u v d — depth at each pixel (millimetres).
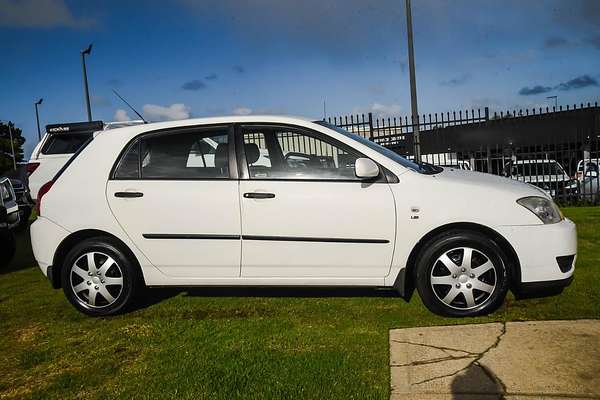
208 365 3383
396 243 4020
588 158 12516
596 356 3145
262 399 2893
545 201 4027
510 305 4215
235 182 4238
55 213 4500
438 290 4047
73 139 11016
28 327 4438
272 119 4379
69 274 4512
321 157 4234
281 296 4879
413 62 14453
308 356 3432
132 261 4445
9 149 59219
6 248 7195
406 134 13211
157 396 3002
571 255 3980
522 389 2816
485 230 3982
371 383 3008
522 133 12828
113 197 4383
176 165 4391
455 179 4117
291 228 4121
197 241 4258
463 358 3236
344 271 4117
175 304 4793
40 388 3223
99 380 3285
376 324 3982
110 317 4520
